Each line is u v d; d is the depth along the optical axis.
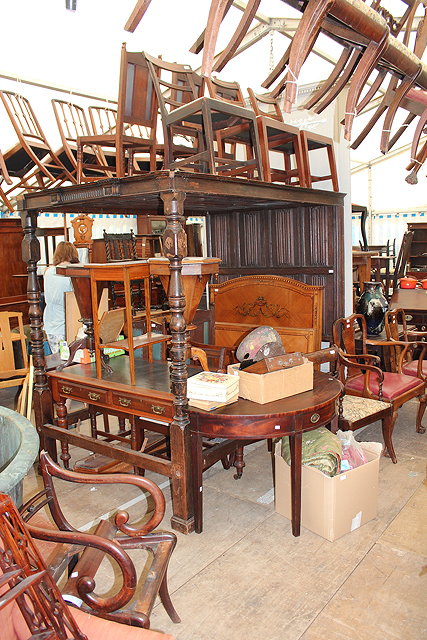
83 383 3.14
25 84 5.34
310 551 2.54
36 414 3.48
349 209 4.95
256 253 4.98
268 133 3.82
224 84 3.80
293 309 4.44
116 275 2.92
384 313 4.78
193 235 8.07
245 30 0.89
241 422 2.54
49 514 2.95
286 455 2.81
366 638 1.97
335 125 4.75
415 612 2.10
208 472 3.50
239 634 2.01
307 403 2.65
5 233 5.93
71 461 3.74
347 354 3.94
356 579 2.32
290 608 2.15
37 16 4.13
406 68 0.99
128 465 3.36
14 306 6.02
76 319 4.95
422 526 2.75
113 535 1.82
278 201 3.61
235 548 2.59
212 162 2.80
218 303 4.92
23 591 1.05
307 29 0.81
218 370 3.23
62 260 4.84
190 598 2.22
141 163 4.95
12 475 1.71
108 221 8.61
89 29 4.43
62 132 4.21
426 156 1.23
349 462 2.72
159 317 3.61
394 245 10.59
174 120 3.04
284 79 1.32
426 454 3.72
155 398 2.78
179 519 2.73
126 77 3.14
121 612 1.52
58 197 3.14
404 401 3.74
